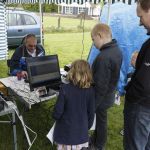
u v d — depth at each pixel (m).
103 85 2.68
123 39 5.43
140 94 2.09
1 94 3.15
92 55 5.82
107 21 5.51
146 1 1.91
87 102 2.60
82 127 2.60
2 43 8.92
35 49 4.45
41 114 4.50
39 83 3.17
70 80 2.53
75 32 17.92
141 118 2.17
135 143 2.28
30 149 3.52
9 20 10.38
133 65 2.45
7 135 3.88
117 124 4.45
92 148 3.18
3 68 7.86
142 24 2.04
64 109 2.56
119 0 5.80
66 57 10.07
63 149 2.65
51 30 17.62
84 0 6.58
